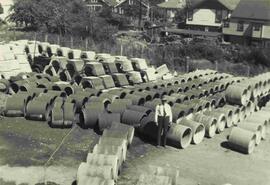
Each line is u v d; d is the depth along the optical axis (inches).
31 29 1877.5
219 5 2559.1
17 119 690.8
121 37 2059.5
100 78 844.6
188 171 557.6
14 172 518.0
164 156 600.4
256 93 842.8
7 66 884.6
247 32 2367.1
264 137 701.9
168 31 2482.8
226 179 544.4
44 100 703.7
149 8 3193.9
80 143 615.5
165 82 908.0
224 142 676.1
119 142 549.6
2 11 2169.0
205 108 757.3
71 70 894.4
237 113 773.3
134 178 524.1
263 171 577.3
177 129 631.2
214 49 1610.5
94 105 684.1
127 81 887.1
